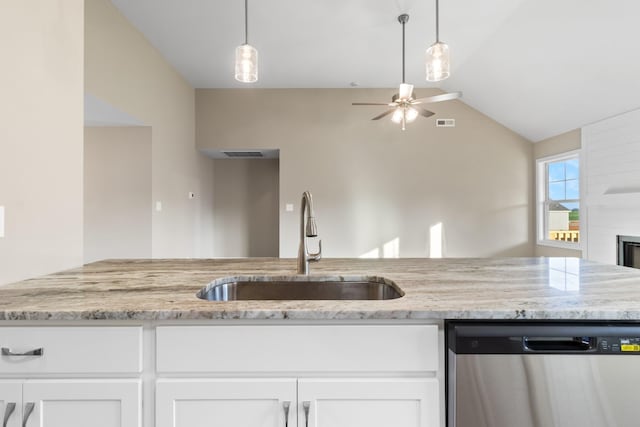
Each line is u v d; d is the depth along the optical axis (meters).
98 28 2.76
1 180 1.10
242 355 0.85
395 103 3.14
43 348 0.83
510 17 3.10
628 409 0.82
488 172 4.97
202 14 3.12
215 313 0.83
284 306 0.86
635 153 3.29
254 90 4.97
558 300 0.92
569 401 0.82
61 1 1.36
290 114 4.97
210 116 4.97
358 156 4.97
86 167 3.66
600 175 3.73
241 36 3.51
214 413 0.85
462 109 4.96
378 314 0.83
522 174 4.95
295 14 3.12
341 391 0.84
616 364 0.83
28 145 1.20
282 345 0.85
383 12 3.09
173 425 0.84
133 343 0.84
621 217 3.47
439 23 3.25
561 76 3.44
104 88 2.85
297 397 0.84
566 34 2.96
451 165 4.97
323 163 4.98
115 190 3.67
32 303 0.88
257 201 6.01
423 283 1.14
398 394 0.85
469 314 0.83
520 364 0.83
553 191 4.70
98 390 0.83
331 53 3.91
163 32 3.43
